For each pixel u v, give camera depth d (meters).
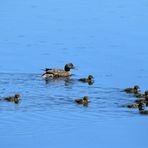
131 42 67.06
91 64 59.25
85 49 64.56
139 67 57.81
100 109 46.59
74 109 46.41
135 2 88.44
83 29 73.19
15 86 51.53
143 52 62.91
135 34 70.62
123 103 47.75
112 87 51.81
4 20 78.19
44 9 83.88
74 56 62.03
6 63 58.97
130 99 48.69
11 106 46.62
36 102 47.72
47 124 43.88
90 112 45.97
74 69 57.12
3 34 71.31
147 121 44.75
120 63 59.31
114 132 43.09
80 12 81.75
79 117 45.09
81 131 43.09
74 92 50.38
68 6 85.38
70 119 44.81
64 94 49.75
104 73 56.34
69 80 54.38
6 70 56.25
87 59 60.94
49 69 55.69
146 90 50.34
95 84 52.78
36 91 50.44
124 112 46.12
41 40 68.44
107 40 68.12
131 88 50.62
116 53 62.81
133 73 56.03
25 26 75.00
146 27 73.81
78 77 55.62
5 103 47.19
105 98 48.81
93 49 64.50
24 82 52.91
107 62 59.72
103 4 86.75
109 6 85.50
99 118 45.16
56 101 47.88
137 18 78.25
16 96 47.84
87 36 70.00
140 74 55.66
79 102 47.47
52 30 72.88
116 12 81.81
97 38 69.00
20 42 67.62
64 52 63.53
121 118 45.22
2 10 84.19
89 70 57.47
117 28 73.56
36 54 62.75
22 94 49.44
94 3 87.38
